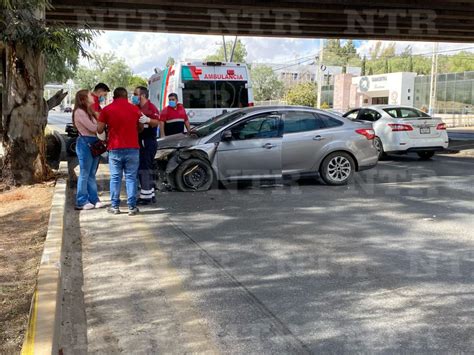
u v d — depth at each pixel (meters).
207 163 8.86
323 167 9.48
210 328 3.79
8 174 8.87
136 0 13.09
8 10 7.94
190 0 13.45
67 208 7.61
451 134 23.97
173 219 6.99
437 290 4.47
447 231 6.39
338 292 4.43
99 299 4.31
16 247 5.32
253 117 9.06
